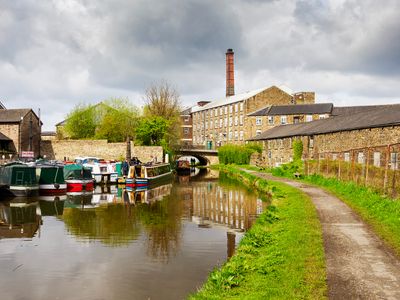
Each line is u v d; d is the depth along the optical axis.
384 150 29.25
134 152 61.59
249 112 86.00
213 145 101.75
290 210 19.80
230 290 9.77
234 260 12.17
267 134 67.00
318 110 78.00
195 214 25.61
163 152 62.81
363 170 23.53
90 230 21.05
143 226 21.94
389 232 13.82
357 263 10.70
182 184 46.19
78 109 68.69
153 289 12.60
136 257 16.00
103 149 61.31
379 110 38.59
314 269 10.27
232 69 98.75
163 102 74.12
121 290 12.58
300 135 49.00
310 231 14.45
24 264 15.27
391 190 18.95
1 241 18.78
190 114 117.31
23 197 33.00
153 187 42.81
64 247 17.66
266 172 50.28
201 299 9.35
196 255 16.20
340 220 16.45
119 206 29.25
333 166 31.12
